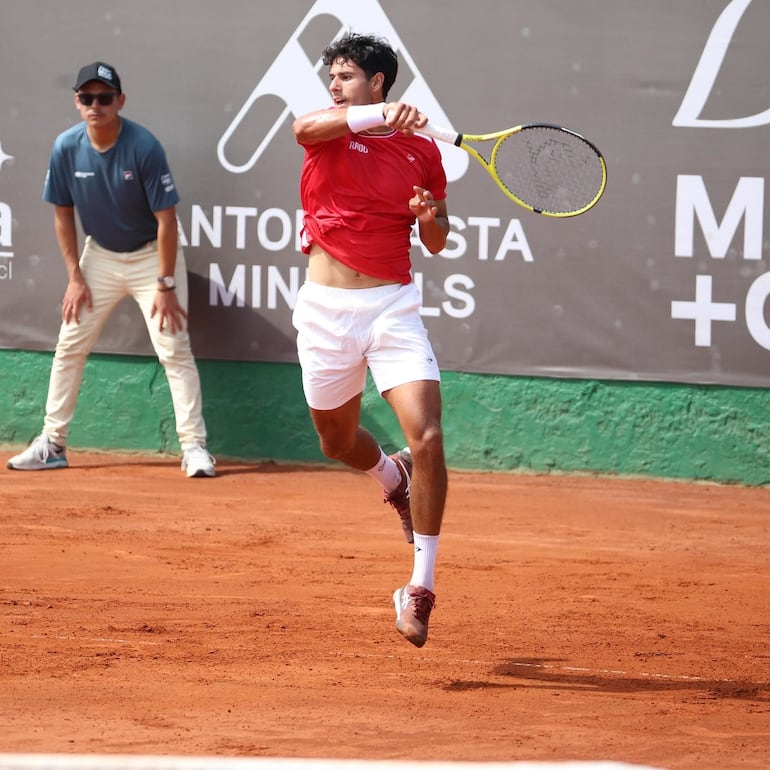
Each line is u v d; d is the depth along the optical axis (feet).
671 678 54.03
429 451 53.11
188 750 40.70
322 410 58.85
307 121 54.03
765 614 67.15
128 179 108.37
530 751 41.63
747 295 111.45
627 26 111.45
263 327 117.19
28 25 118.11
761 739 44.42
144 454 119.14
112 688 49.60
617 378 113.50
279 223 116.57
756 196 110.93
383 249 55.52
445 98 113.80
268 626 61.36
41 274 118.83
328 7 114.83
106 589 68.95
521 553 82.84
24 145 118.52
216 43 116.37
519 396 115.03
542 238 113.50
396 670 54.03
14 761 21.40
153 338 112.06
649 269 112.47
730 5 110.32
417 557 53.36
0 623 60.49
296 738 42.52
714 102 110.93
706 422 112.78
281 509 96.63
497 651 58.03
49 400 112.68
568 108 112.57
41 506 94.73
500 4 112.78
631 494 107.65
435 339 115.34
